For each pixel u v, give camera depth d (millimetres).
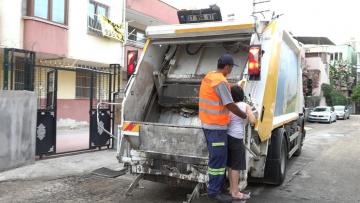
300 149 11758
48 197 6551
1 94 8016
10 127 8242
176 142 5957
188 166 5906
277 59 7176
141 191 6992
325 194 7258
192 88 7117
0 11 12727
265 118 6539
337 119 37219
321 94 41875
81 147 11219
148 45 7145
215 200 5980
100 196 6660
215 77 5461
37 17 13633
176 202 6371
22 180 7594
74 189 7055
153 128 6125
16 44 13125
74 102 17172
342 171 9469
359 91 53188
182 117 7227
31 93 8758
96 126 10695
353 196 7148
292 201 6734
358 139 17078
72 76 17047
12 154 8312
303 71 11969
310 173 9180
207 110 5539
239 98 5766
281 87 8055
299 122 11039
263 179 7688
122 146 6434
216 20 6934
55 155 9758
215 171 5531
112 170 8430
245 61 6961
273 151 7551
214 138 5500
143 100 7055
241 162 5730
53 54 14461
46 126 9398
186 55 7543
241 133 5703
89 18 16562
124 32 18516
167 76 7434
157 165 6156
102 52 17312
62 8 14836
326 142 15727
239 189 5832
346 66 53094
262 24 6613
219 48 7340
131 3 19500
